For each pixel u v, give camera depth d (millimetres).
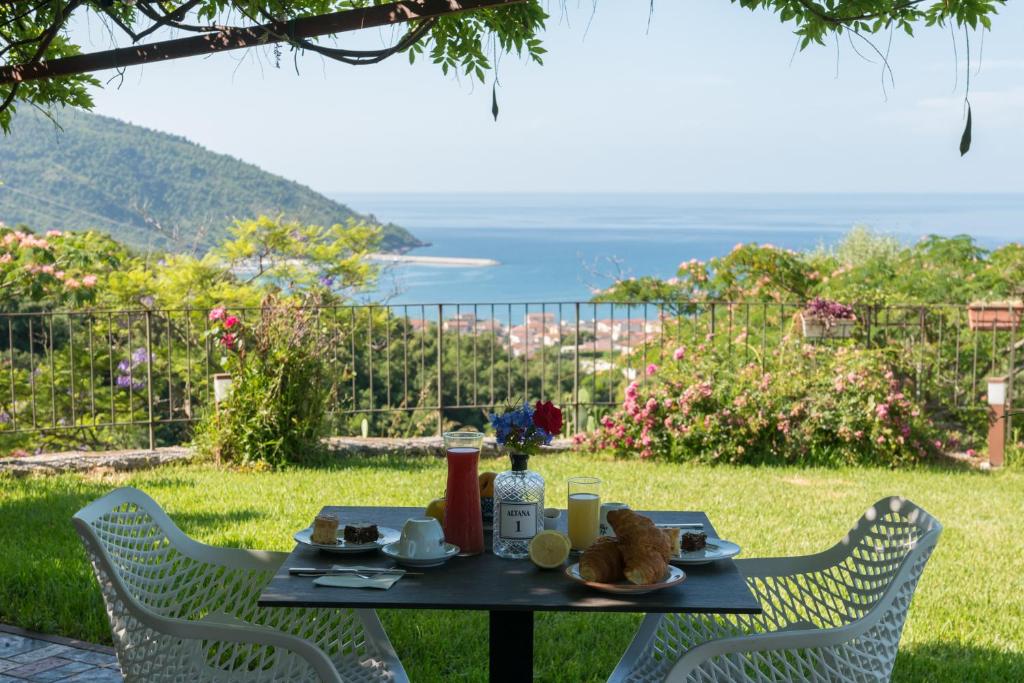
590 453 8766
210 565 3312
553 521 3029
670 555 2535
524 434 2736
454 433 2859
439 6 3246
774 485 7449
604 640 4137
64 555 5156
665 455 8484
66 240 10023
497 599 2367
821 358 9039
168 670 2553
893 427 8406
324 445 8328
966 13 3184
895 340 9727
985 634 4246
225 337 8109
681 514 3238
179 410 12422
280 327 8172
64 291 9508
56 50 4414
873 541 2904
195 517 6070
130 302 12586
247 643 2490
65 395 11742
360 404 13734
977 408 9102
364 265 14281
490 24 3951
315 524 2820
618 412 8750
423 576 2555
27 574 4719
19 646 3922
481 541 2791
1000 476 8016
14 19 3967
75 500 6559
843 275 11844
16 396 11289
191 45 3543
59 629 4098
